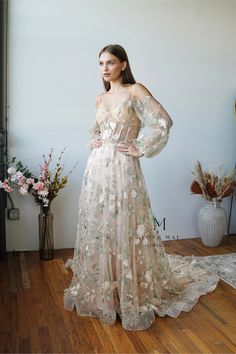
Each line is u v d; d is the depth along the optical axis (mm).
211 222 3584
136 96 2332
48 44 3318
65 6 3318
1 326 2186
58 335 2098
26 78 3305
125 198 2295
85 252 2404
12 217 3432
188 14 3615
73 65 3393
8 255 3402
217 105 3812
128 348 1979
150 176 3732
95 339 2061
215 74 3760
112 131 2334
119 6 3439
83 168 3533
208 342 2037
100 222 2332
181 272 2943
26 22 3246
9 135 3326
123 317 2193
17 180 3246
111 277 2289
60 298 2551
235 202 4035
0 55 3156
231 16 3730
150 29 3539
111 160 2332
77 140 3484
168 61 3623
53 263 3207
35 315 2316
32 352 1934
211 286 2709
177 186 3818
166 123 2295
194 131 3789
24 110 3338
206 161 3863
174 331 2148
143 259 2346
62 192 3527
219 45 3732
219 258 3324
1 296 2574
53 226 3553
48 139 3422
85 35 3391
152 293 2363
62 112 3422
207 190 3625
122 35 3480
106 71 2354
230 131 3893
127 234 2285
